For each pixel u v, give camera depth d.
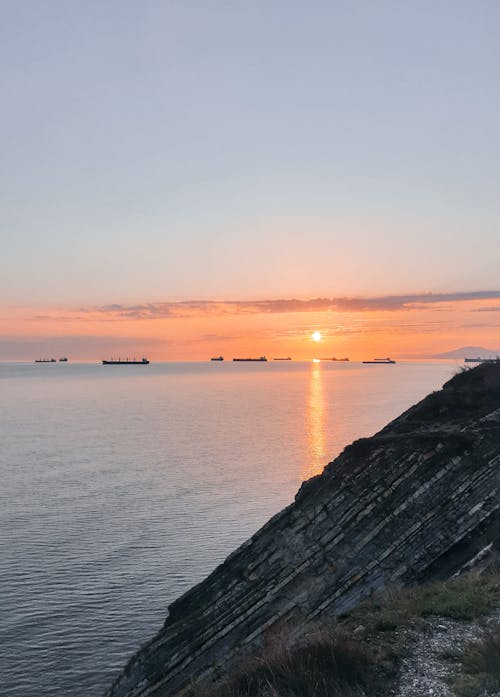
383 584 22.92
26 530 69.38
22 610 49.88
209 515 75.69
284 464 110.38
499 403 30.77
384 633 14.70
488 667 11.90
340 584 23.62
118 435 153.88
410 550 23.55
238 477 98.62
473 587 17.36
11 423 183.12
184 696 20.55
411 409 34.22
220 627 24.22
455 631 14.37
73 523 72.12
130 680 24.61
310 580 24.14
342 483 26.23
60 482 94.75
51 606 50.62
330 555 24.52
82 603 51.06
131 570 57.91
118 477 98.81
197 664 23.64
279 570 24.92
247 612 24.25
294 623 23.06
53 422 186.38
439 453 25.31
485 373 34.66
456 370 37.22
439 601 16.61
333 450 125.88
